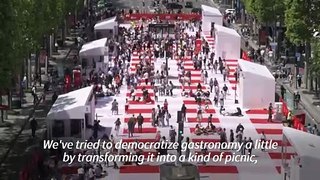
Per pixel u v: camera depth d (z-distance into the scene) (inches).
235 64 6909.5
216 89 5428.2
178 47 7445.9
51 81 6072.8
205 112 5216.5
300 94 5802.2
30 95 5748.0
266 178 3855.8
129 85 5954.7
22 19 4724.4
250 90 5300.2
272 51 7180.1
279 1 6939.0
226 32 7081.7
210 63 6717.5
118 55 7062.0
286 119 4913.9
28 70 6023.6
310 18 5462.6
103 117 5064.0
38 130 4771.2
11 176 3850.9
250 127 4837.6
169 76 6382.9
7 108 4874.5
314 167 3198.8
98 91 5679.1
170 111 5231.3
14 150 4330.7
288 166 3494.1
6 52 3996.1
